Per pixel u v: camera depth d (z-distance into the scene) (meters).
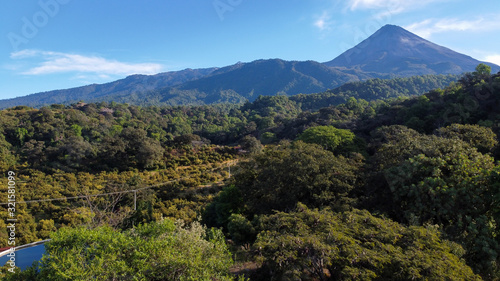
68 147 53.00
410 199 16.19
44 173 46.88
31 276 9.87
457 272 8.50
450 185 14.67
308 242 9.66
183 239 11.15
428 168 15.89
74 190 38.00
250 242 16.69
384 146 23.16
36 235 26.88
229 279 9.45
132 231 11.97
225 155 58.06
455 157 16.50
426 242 10.05
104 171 49.22
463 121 40.09
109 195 32.62
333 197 17.97
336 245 9.73
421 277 8.28
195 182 42.50
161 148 56.44
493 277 11.40
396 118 52.88
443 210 13.86
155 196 36.81
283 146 31.59
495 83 42.22
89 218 24.62
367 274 8.43
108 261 9.14
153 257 9.85
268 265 10.63
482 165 15.60
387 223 11.66
